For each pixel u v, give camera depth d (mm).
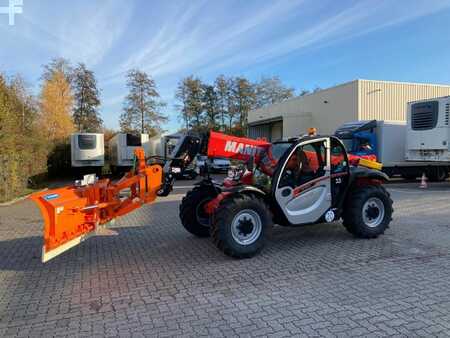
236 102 48938
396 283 4238
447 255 5277
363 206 6180
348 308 3613
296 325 3295
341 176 6105
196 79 48594
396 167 16781
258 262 5129
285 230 6988
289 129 28344
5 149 12594
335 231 6848
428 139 14891
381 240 6156
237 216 5211
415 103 15422
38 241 6668
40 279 4652
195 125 49062
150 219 8492
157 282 4461
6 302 3969
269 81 50500
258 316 3492
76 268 5055
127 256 5570
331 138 6031
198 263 5152
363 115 22062
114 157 27984
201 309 3682
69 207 4715
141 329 3299
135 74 41000
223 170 20469
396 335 3082
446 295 3877
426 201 10344
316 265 4949
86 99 42656
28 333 3273
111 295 4094
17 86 22562
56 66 38844
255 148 5918
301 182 5773
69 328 3352
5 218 9164
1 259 5543
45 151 19953
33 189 16219
